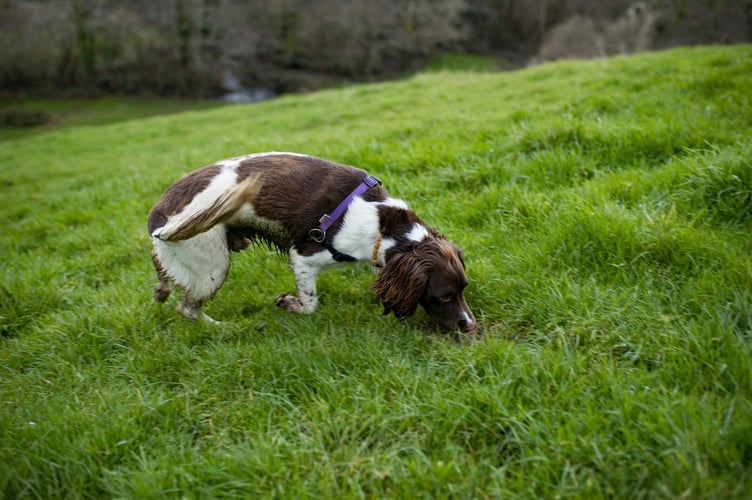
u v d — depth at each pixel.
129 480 2.28
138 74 35.44
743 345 2.53
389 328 3.23
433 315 3.16
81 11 34.94
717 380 2.41
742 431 2.05
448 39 42.56
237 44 40.09
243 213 3.32
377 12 41.34
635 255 3.36
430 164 5.21
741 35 24.67
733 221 3.59
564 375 2.54
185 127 13.24
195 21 37.50
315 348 2.96
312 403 2.62
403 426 2.42
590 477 2.03
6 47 32.66
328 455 2.33
